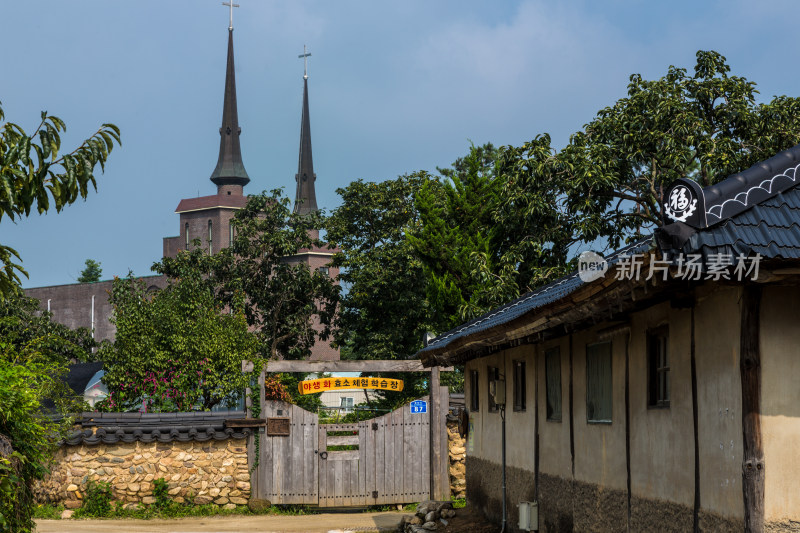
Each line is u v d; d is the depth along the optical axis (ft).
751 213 19.15
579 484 31.76
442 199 115.65
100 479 54.08
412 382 103.55
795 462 19.34
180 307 76.38
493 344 34.83
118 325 73.92
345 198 120.88
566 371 33.58
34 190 22.71
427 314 111.04
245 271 128.06
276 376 68.85
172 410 71.05
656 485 24.89
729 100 74.59
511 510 40.75
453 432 60.29
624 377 27.61
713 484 21.18
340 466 57.88
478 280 73.05
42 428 23.32
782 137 69.77
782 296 19.69
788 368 19.56
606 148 71.97
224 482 56.18
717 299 21.02
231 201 294.46
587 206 70.13
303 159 341.62
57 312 248.11
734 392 20.11
